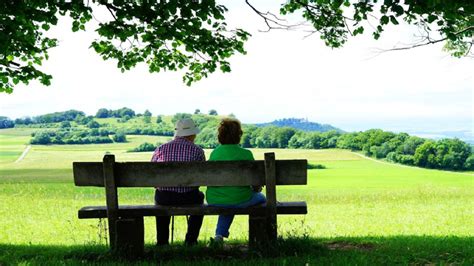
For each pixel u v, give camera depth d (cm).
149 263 641
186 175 687
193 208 696
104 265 632
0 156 14700
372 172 9744
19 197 3309
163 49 1381
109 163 681
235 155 771
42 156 14675
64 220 1989
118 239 682
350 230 1606
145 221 1881
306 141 16000
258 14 1208
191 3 1106
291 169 685
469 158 12694
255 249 684
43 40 1366
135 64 1378
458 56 1553
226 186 701
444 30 1122
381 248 777
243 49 1337
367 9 1139
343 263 634
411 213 2248
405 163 13288
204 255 703
